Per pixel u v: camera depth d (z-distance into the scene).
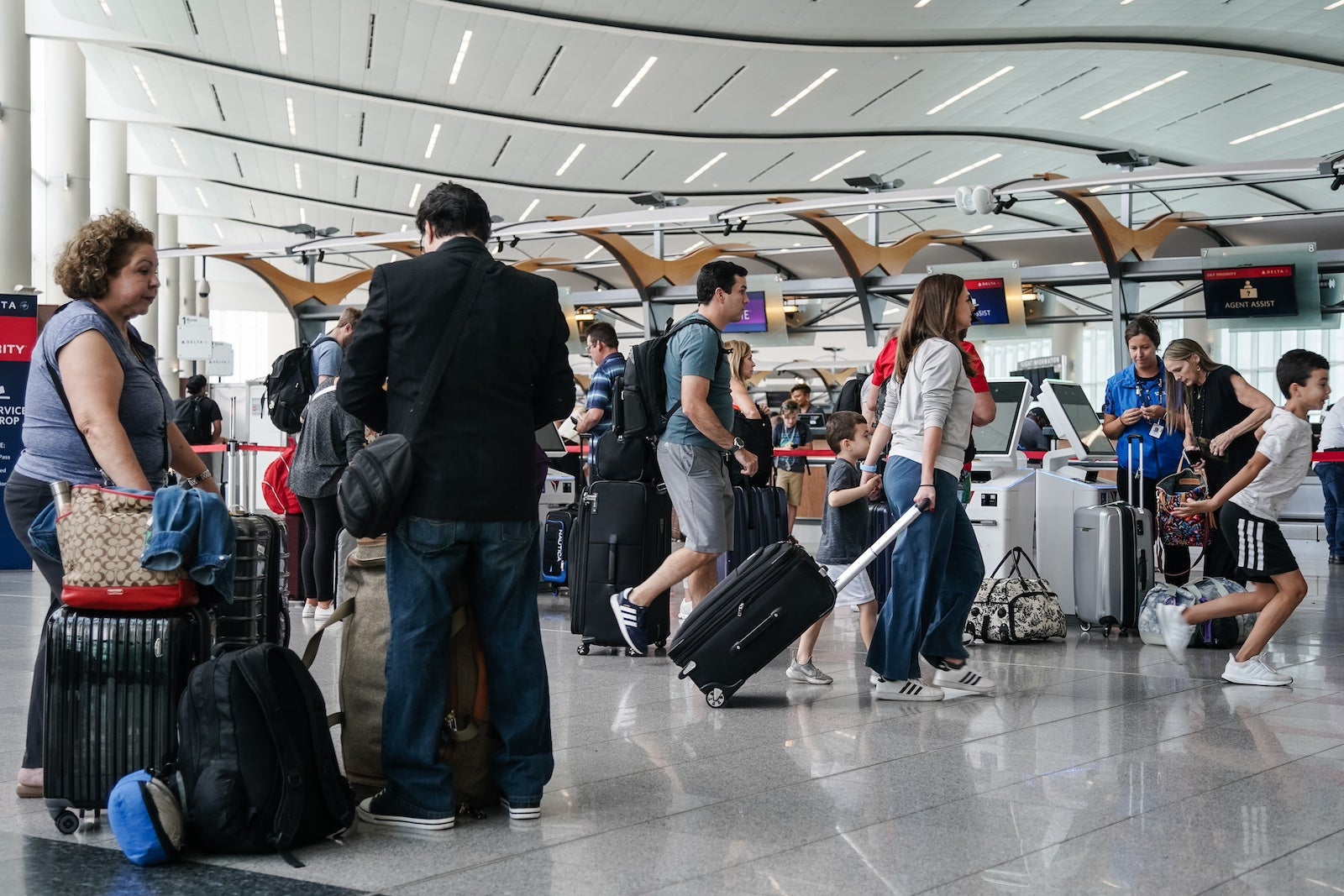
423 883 2.70
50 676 3.06
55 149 24.92
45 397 3.34
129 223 3.37
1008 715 4.71
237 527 3.40
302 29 22.05
